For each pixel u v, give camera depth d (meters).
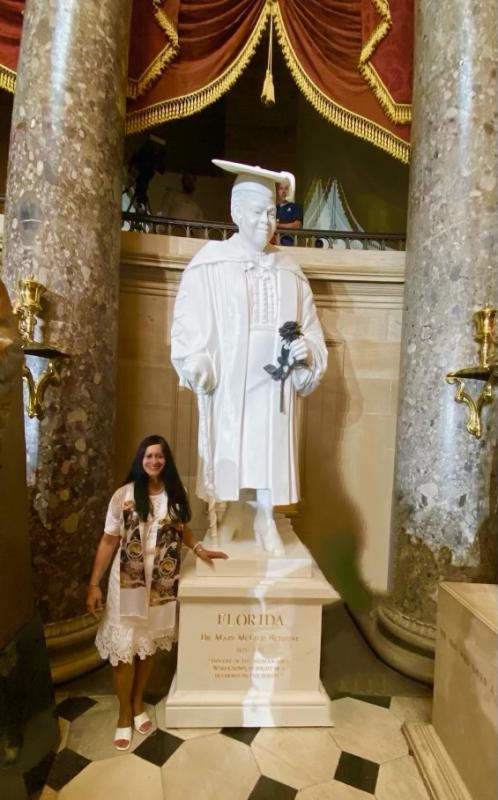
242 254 2.68
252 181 2.63
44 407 2.80
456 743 2.07
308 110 6.23
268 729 2.42
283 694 2.47
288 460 2.54
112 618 2.25
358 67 3.92
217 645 2.44
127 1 3.28
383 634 3.25
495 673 1.77
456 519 2.92
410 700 2.73
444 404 2.98
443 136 3.07
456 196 3.00
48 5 2.95
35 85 2.92
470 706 1.95
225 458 2.51
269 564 2.48
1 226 3.47
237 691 2.46
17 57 3.42
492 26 3.03
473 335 2.94
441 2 3.12
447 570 2.93
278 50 6.26
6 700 1.97
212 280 2.64
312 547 4.13
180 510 2.35
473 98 3.01
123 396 3.95
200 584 2.38
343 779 2.11
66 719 2.48
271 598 2.42
